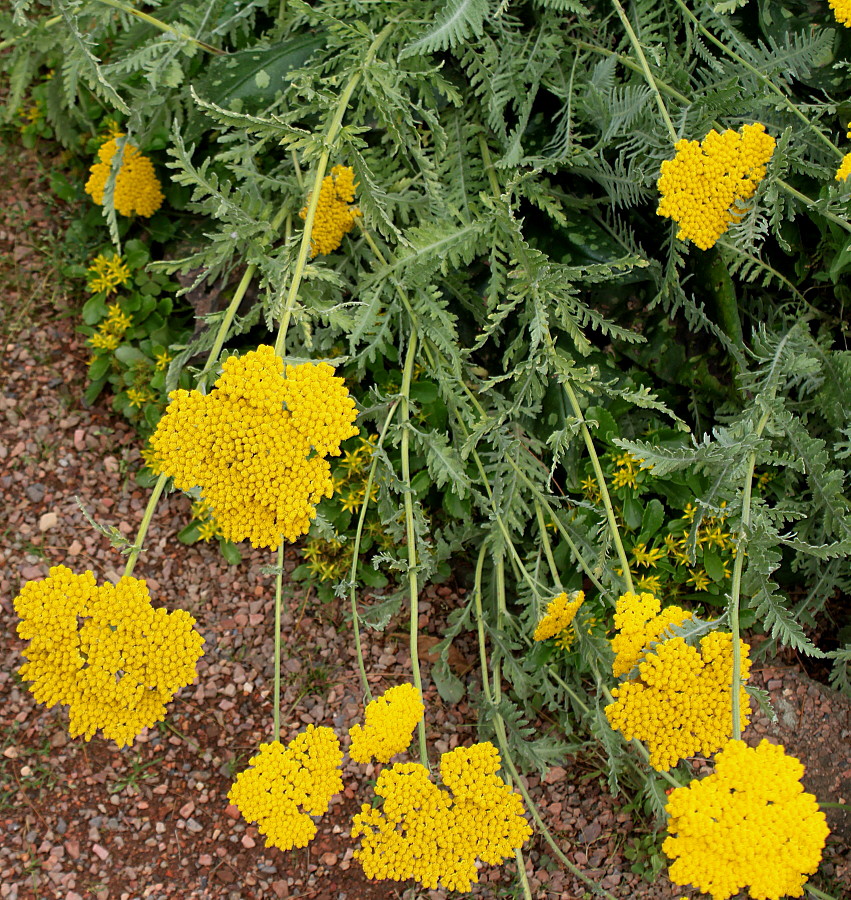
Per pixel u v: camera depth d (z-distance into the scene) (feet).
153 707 2.63
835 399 3.04
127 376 3.42
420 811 2.56
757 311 3.31
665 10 3.13
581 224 3.23
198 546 3.42
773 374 2.87
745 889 3.02
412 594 2.80
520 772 3.17
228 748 3.20
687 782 3.01
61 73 3.53
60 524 3.39
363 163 2.89
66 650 2.57
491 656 3.18
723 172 2.73
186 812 3.13
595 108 3.07
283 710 3.23
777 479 3.19
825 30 2.96
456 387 3.16
